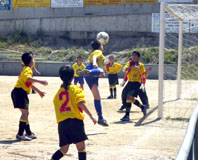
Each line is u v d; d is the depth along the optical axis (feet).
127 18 187.32
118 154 32.40
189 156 15.37
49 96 80.38
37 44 190.90
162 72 50.98
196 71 89.56
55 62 155.94
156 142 37.27
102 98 77.56
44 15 208.44
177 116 51.88
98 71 40.73
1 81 116.47
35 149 34.47
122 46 179.11
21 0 211.82
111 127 45.50
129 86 50.88
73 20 197.77
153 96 79.05
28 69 37.58
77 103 25.55
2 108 61.31
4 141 37.86
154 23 180.55
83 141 26.37
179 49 72.18
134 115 54.85
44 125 46.78
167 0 189.06
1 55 170.30
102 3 200.13
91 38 194.08
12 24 209.26
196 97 72.18
